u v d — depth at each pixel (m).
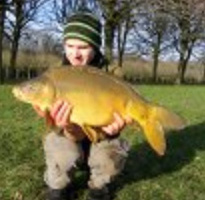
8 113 3.06
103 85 1.27
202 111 3.78
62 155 1.55
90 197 1.60
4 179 1.77
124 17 9.27
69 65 1.37
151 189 1.75
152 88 6.88
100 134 1.44
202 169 1.99
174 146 2.30
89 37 1.48
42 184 1.75
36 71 12.05
